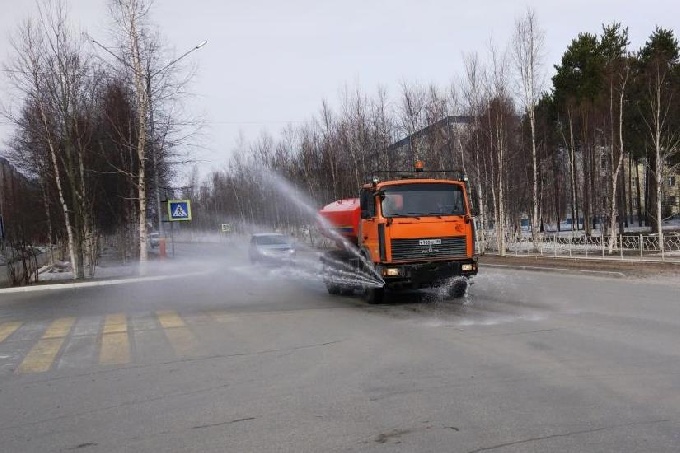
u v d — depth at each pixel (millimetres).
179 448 4613
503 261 24406
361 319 10867
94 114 26922
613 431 4633
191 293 17203
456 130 35938
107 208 35688
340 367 7113
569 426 4781
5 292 19953
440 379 6355
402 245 12250
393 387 6125
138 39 24500
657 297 12023
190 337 9672
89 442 4832
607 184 36000
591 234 38344
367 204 12680
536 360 7000
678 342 7727
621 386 5824
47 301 16594
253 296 15742
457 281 12867
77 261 25406
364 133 39844
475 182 34406
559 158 49375
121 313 13148
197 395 6125
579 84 40281
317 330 9852
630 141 35188
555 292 13516
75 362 8039
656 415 4969
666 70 28516
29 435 5055
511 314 10570
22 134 27453
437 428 4848
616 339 8023
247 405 5691
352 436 4734
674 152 30984
